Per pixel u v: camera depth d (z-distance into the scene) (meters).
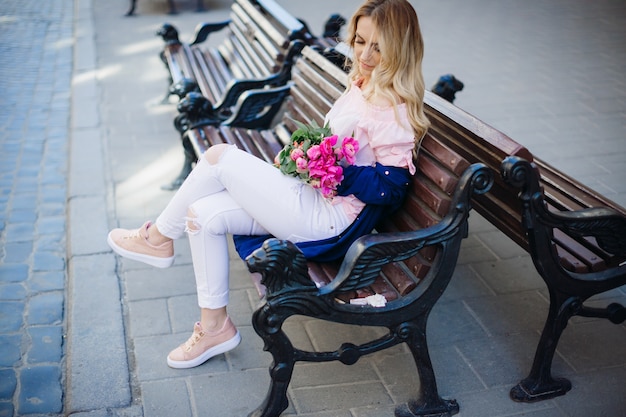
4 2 10.30
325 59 3.77
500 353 3.12
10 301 3.43
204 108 4.29
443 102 2.96
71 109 6.16
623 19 9.20
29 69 7.27
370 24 2.55
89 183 4.68
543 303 3.48
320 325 3.30
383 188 2.61
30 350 3.09
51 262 3.80
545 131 5.57
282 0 10.31
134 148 5.30
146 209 4.37
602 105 6.16
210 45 8.36
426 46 8.02
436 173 2.53
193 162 4.43
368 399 2.83
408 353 3.12
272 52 4.82
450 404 2.76
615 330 3.26
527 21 9.17
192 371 2.96
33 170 4.94
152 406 2.76
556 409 2.78
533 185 2.38
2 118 5.89
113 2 10.52
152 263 3.02
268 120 4.61
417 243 2.44
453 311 3.40
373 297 2.53
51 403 2.77
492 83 6.75
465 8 9.98
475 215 4.36
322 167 2.53
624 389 2.88
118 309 3.36
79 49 7.90
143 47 8.10
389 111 2.56
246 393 2.84
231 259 3.85
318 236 2.70
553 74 7.01
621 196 4.49
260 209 2.68
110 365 2.97
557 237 2.84
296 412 2.74
